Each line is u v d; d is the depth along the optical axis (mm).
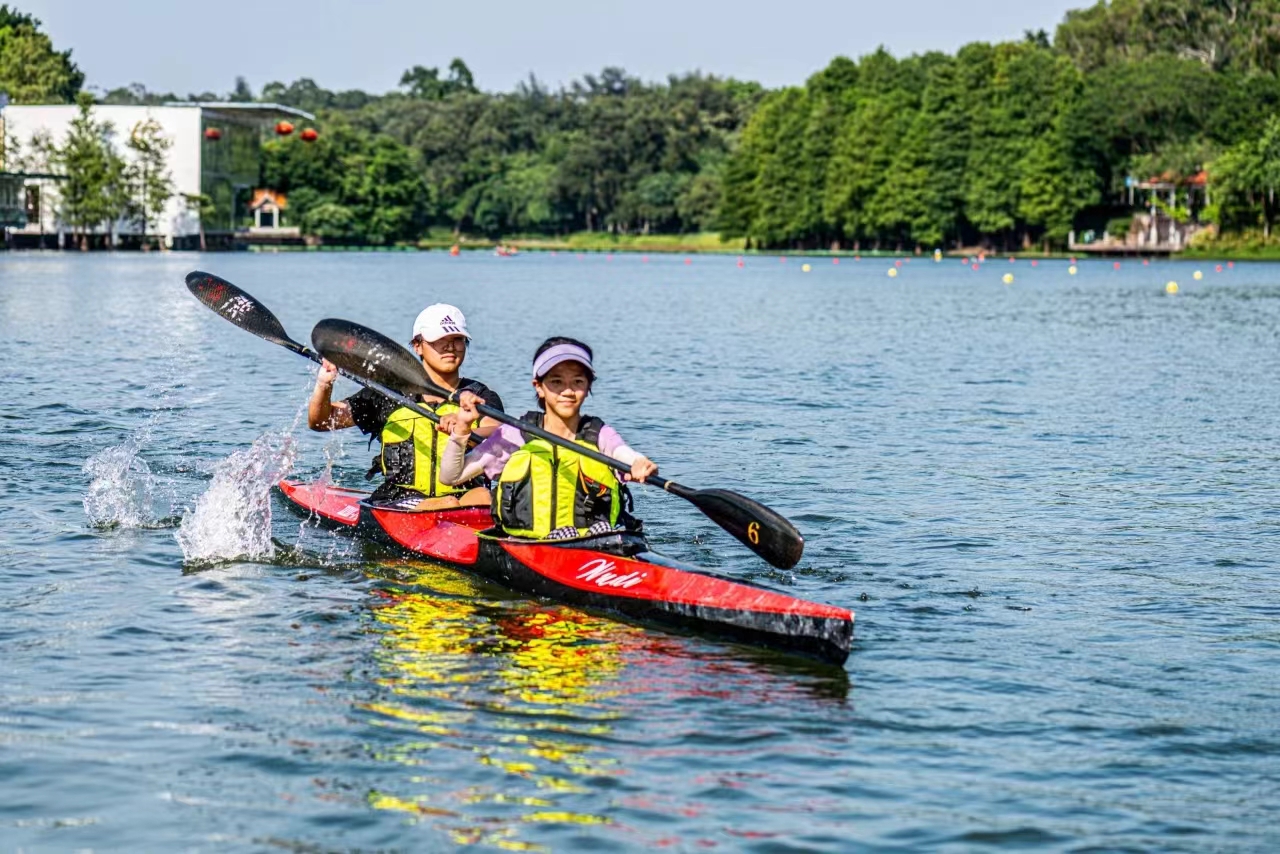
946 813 5789
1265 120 102875
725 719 6832
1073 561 10188
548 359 8992
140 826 5531
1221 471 13977
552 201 169500
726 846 5453
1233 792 6043
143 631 8062
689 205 158375
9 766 6070
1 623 8133
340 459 14039
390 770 6113
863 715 6922
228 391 19422
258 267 78375
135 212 100875
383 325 34031
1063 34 142875
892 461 14453
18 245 100625
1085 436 16328
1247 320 38594
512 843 5441
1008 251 120750
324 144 142750
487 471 9922
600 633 8250
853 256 127438
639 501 12258
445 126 177875
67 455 13695
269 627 8234
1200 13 121750
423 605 8805
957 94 114688
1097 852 5465
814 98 130500
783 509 11922
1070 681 7484
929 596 9188
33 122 99312
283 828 5535
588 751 6379
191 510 11352
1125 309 44281
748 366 24328
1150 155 106375
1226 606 9016
